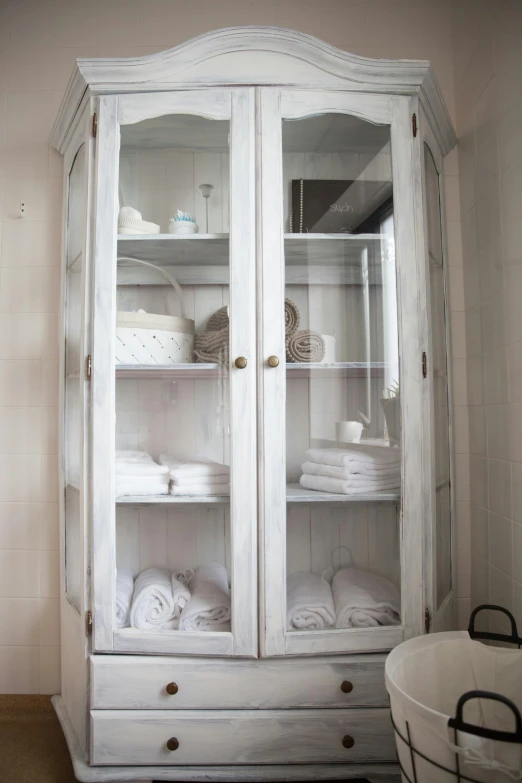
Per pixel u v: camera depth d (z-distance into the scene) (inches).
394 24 69.1
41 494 66.7
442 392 60.2
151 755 50.9
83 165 56.1
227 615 52.2
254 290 52.7
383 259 54.1
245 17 68.5
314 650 51.5
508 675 44.3
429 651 45.7
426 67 52.8
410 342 53.1
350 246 54.2
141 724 50.8
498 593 57.9
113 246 53.1
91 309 53.4
